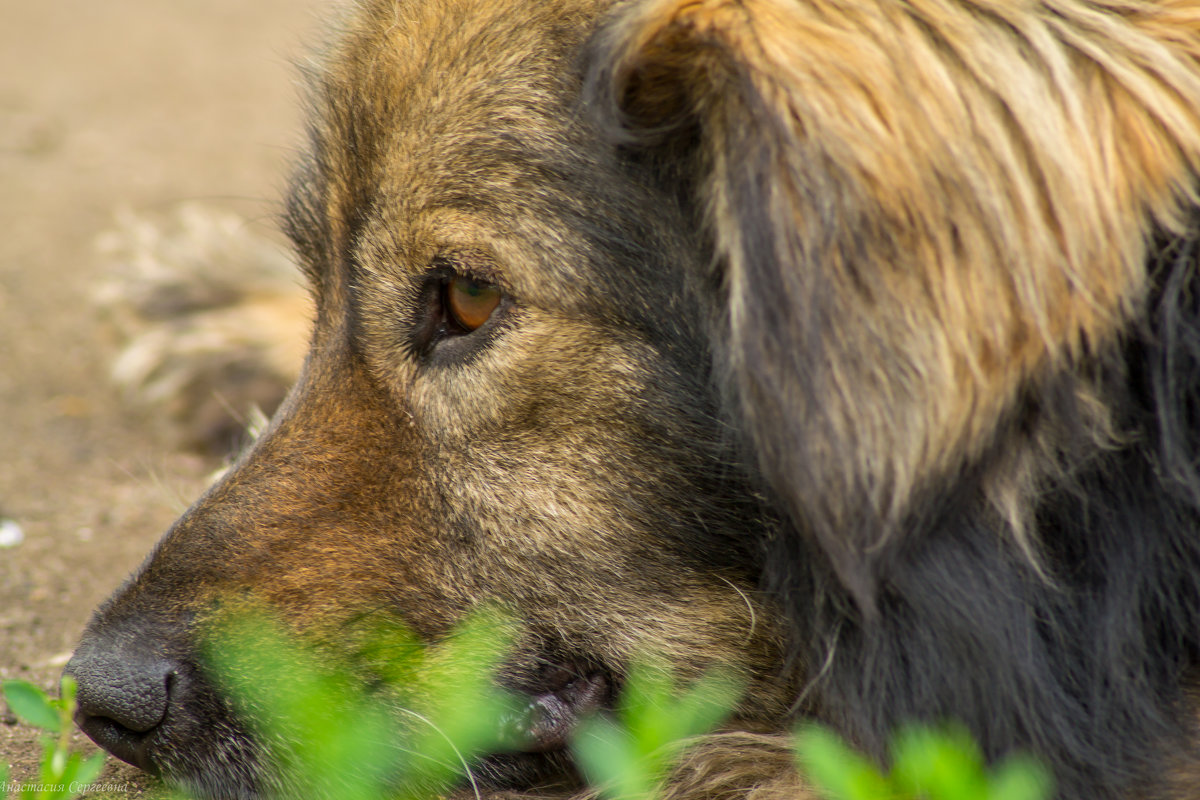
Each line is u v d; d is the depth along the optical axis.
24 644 6.99
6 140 17.47
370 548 5.38
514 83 5.18
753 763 5.24
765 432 4.40
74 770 4.57
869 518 4.35
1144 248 4.51
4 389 10.98
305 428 5.52
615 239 5.04
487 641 5.37
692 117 4.79
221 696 5.25
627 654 5.39
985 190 4.31
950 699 4.67
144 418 10.59
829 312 4.25
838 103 4.30
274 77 21.83
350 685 5.31
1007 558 4.66
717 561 5.31
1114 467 4.73
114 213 14.91
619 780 5.04
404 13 5.52
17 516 8.72
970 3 4.57
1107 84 4.51
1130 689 4.76
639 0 4.92
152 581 5.43
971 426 4.39
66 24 25.16
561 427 5.21
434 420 5.34
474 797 5.49
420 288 5.31
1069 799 4.70
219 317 10.39
